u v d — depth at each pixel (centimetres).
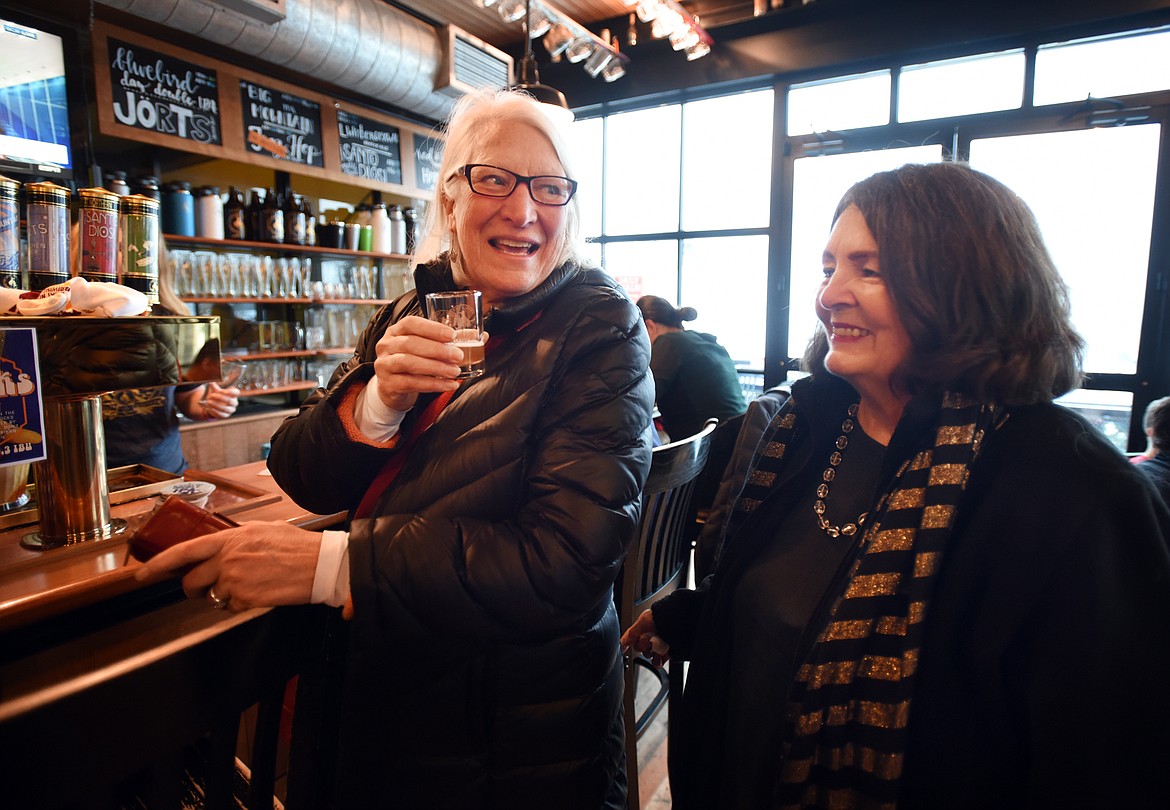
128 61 274
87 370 90
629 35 397
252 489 136
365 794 81
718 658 88
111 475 142
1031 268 68
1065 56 312
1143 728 58
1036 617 63
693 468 146
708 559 103
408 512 77
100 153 281
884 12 336
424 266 103
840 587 75
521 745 79
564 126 91
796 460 88
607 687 86
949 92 340
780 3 355
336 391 89
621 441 76
